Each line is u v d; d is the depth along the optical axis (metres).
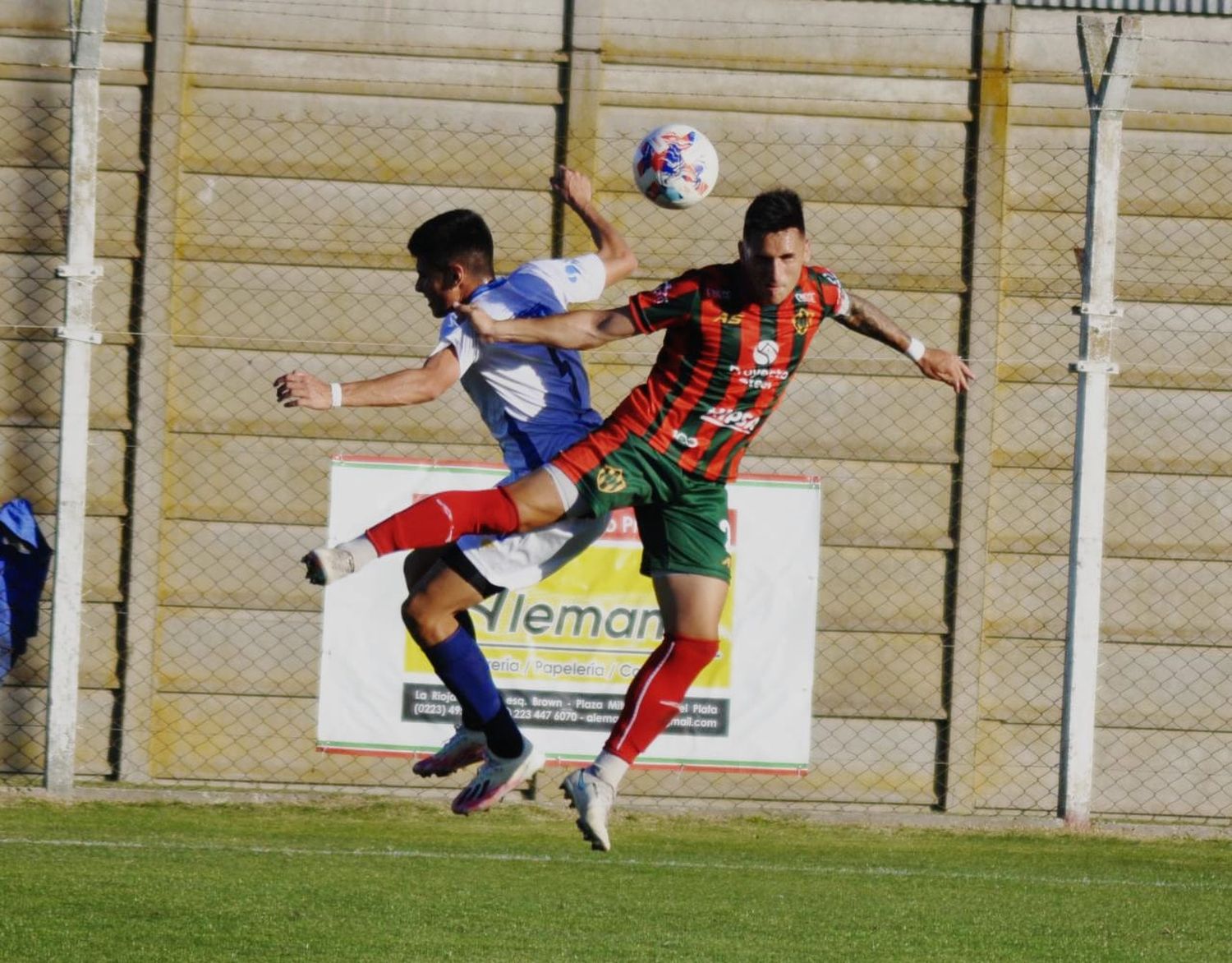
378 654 33.78
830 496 34.72
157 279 34.12
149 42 34.16
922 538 34.78
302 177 34.38
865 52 34.66
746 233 17.78
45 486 34.31
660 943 20.62
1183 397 35.19
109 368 34.34
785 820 33.56
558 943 20.42
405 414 34.56
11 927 20.17
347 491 33.69
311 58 34.41
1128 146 35.12
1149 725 35.06
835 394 34.78
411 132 34.44
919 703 34.81
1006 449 34.91
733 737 33.78
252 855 27.27
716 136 34.62
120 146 34.25
